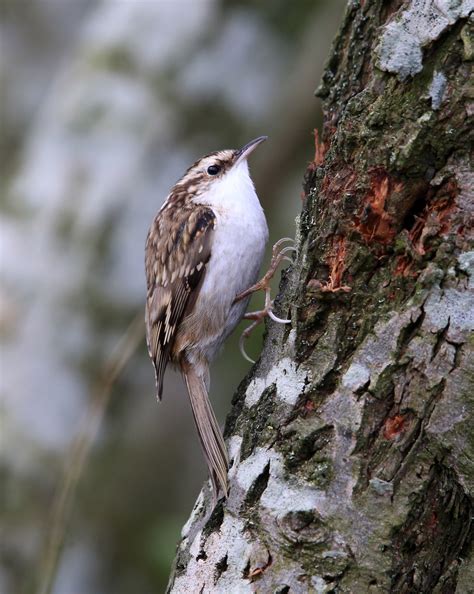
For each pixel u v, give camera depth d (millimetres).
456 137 5559
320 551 5484
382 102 5711
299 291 5984
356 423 5586
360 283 5785
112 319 11836
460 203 5555
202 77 12094
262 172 12016
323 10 12109
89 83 12320
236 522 5758
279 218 12961
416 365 5516
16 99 15516
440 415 5445
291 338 5961
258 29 12242
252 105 12117
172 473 12570
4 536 11188
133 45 12320
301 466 5684
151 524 12109
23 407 11570
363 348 5668
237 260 8164
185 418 12672
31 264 11852
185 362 8305
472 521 5535
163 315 8328
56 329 11711
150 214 11977
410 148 5598
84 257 11812
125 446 12148
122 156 12023
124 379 11898
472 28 5535
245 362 13125
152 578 11883
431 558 5500
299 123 11844
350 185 5855
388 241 5746
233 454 6031
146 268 8773
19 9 15797
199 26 12234
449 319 5465
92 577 11781
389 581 5402
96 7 16031
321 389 5750
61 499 8938
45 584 8617
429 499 5484
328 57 6695
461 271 5480
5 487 11391
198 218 8195
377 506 5469
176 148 12062
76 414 11680
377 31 5973
